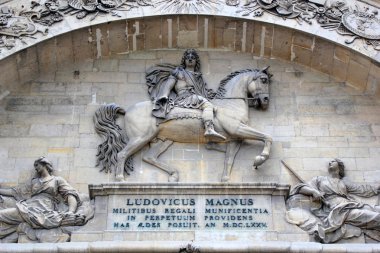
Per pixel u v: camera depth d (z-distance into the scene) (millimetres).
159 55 20781
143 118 18953
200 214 17625
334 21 20250
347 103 19969
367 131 19484
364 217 17531
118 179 18312
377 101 20031
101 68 20453
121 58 20672
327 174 18750
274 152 19031
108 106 19375
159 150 18859
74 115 19547
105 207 17750
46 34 19812
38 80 20141
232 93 19547
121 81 20219
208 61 20672
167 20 20500
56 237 17219
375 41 19906
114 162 18703
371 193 18375
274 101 19938
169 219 17562
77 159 18797
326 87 20281
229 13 20391
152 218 17562
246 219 17594
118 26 20312
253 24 20438
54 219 17438
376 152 19125
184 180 18516
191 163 18750
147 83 20141
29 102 19719
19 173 18562
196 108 19078
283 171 18750
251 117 19578
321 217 17812
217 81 20266
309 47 20359
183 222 17531
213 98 19656
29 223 17422
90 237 17203
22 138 19109
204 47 20969
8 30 19734
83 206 17859
